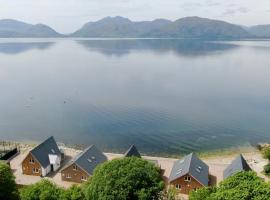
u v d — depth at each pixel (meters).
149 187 48.59
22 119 133.38
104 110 143.38
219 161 92.38
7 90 187.00
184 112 140.00
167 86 196.50
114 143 107.75
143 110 142.88
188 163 72.69
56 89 188.88
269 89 189.50
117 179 48.34
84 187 53.75
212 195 44.84
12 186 54.03
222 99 164.50
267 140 109.25
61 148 98.69
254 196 40.75
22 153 93.94
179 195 69.75
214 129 119.12
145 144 105.88
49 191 50.19
